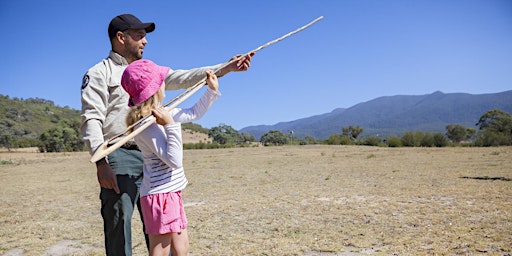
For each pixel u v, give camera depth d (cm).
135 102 286
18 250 555
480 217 604
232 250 500
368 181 1082
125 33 349
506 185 905
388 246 488
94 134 319
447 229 545
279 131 6488
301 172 1412
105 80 338
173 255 294
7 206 929
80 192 1149
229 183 1179
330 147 3512
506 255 433
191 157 2698
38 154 4594
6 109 13050
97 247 556
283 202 807
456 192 832
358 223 605
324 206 744
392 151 2662
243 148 3934
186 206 829
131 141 337
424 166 1471
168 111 282
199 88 306
